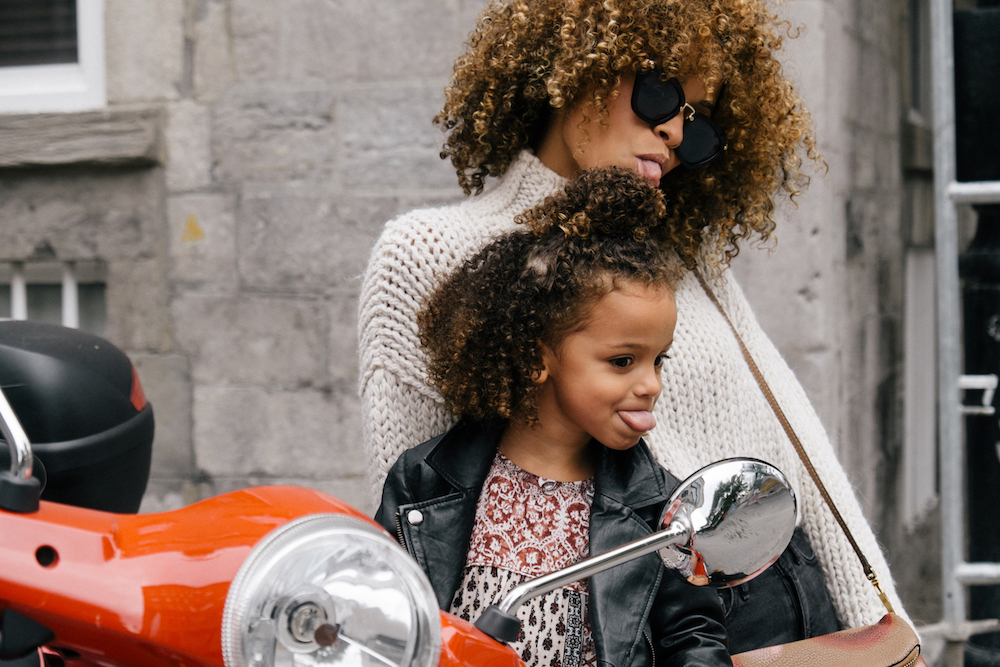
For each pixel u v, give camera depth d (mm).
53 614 747
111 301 3207
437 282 1383
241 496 894
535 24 1395
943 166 3141
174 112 3143
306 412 3131
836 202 3020
